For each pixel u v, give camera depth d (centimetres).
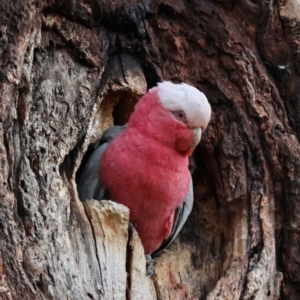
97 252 659
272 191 839
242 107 846
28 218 606
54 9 732
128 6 815
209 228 866
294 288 833
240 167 836
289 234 833
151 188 754
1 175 588
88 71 760
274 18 859
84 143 733
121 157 755
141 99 789
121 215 682
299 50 860
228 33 854
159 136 757
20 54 639
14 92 629
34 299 565
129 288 684
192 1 855
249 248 807
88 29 777
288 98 868
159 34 848
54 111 700
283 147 841
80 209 673
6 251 563
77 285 611
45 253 601
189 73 855
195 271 841
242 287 777
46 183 646
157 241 810
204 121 761
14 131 634
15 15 645
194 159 866
